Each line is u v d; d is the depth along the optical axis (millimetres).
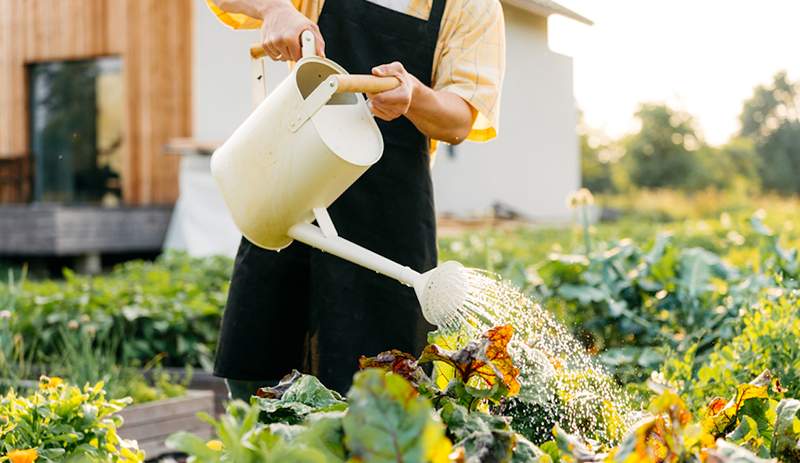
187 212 10539
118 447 1988
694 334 3666
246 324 2201
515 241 9141
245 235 1854
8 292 5027
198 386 4625
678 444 1194
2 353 3875
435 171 11359
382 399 1027
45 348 4922
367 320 2133
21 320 4883
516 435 1279
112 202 12992
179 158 12633
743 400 1592
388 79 1750
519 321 1752
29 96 13469
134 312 5078
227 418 1144
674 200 29250
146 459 3602
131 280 6633
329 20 2162
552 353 1803
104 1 12930
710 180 39594
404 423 1018
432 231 2219
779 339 2457
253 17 2018
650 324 3975
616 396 1938
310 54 1848
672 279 4156
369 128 1779
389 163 2158
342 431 1167
